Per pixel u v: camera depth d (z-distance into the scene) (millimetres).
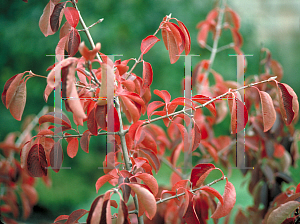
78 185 4383
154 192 761
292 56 5773
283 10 5898
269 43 5715
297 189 911
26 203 2039
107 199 670
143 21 4875
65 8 837
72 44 846
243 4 5789
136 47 4750
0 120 4547
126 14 4781
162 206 1393
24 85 841
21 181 2029
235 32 2033
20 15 4742
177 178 1721
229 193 784
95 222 640
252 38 5578
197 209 1086
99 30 4566
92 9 4762
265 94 783
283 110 783
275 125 1443
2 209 1901
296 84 5672
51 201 4129
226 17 2178
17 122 4551
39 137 845
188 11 5121
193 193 831
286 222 818
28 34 4605
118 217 666
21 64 4648
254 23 5691
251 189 1589
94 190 4395
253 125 1501
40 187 4152
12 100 831
